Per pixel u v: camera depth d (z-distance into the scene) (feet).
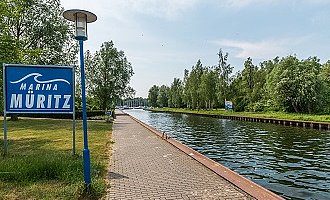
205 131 106.22
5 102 32.96
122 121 125.08
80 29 20.49
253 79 253.85
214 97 277.03
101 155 37.70
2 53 56.29
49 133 66.33
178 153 39.75
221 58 270.87
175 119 196.34
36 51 99.91
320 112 173.68
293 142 73.36
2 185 22.68
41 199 19.83
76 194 20.45
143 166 31.14
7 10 61.41
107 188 22.68
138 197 20.58
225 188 22.88
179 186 23.40
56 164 25.64
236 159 50.42
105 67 201.98
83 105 20.79
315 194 30.30
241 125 136.05
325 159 50.14
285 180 36.14
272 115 169.27
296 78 172.55
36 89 33.30
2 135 62.18
